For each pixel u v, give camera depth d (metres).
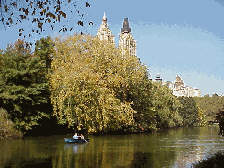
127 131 56.59
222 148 32.16
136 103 54.00
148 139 42.81
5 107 40.81
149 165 21.50
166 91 79.75
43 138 40.44
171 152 28.52
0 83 40.06
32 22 13.45
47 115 43.16
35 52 52.22
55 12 13.17
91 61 44.03
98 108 41.31
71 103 42.56
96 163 22.31
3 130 37.66
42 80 44.69
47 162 22.56
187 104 112.56
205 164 16.91
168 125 82.50
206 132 66.44
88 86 39.66
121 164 21.89
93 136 46.62
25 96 39.53
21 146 31.67
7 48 43.03
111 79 42.34
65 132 50.28
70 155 26.11
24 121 40.69
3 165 21.20
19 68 41.47
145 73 56.41
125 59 46.12
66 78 39.84
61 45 48.34
